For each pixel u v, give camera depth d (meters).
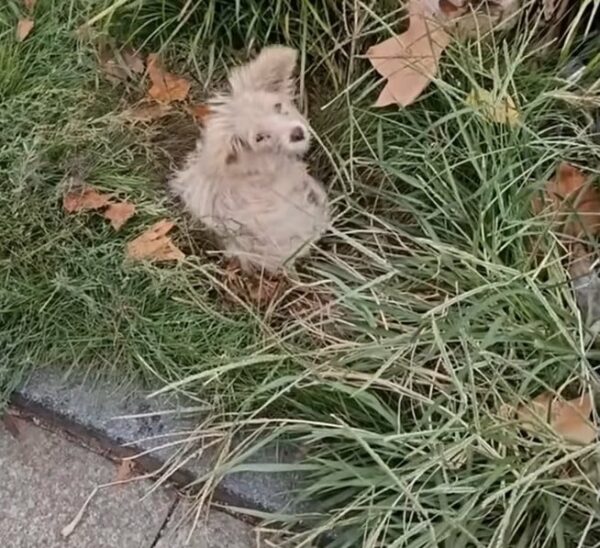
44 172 1.66
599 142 1.64
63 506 1.53
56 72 1.72
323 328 1.59
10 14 1.76
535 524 1.43
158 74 1.74
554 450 1.43
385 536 1.43
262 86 1.66
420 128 1.67
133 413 1.57
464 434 1.46
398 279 1.61
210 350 1.58
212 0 1.72
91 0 1.74
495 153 1.61
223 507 1.53
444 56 1.67
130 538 1.52
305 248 1.61
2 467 1.55
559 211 1.59
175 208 1.67
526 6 1.66
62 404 1.58
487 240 1.59
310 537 1.43
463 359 1.53
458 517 1.39
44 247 1.62
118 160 1.69
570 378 1.49
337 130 1.71
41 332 1.59
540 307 1.52
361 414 1.53
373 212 1.67
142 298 1.61
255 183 1.61
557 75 1.68
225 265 1.65
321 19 1.72
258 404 1.55
